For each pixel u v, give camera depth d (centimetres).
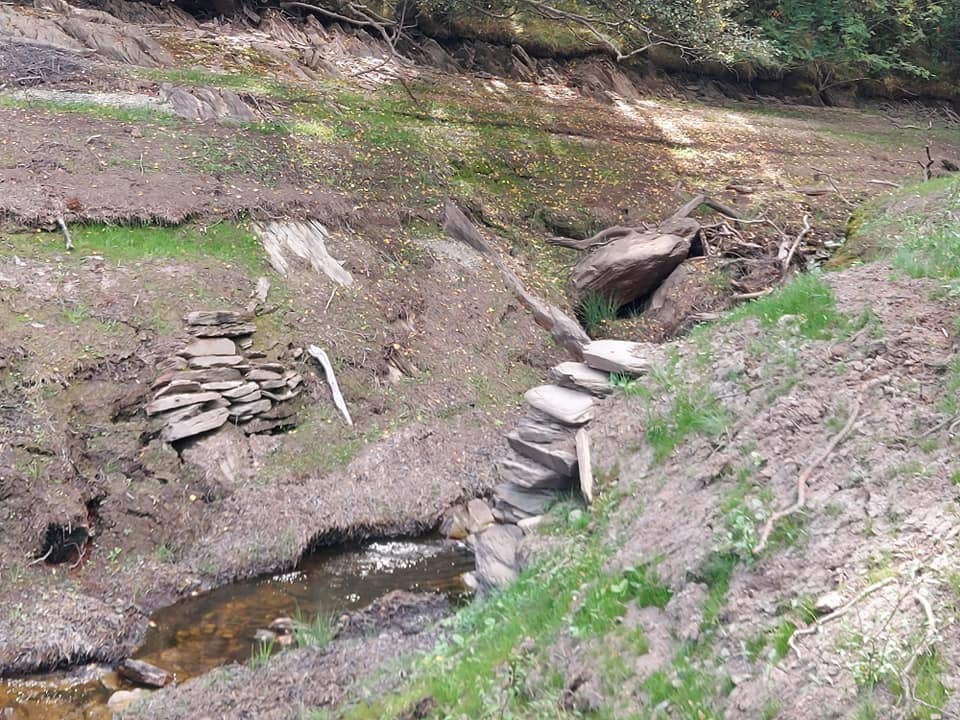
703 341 807
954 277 721
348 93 1781
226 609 787
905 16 2698
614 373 848
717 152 1969
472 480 998
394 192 1430
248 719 600
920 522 477
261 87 1661
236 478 925
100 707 649
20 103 1361
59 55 1556
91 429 894
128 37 1692
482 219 1513
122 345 966
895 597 439
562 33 2316
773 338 732
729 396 705
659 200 1669
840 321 705
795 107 2595
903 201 1366
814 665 429
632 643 513
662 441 717
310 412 1035
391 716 551
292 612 786
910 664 400
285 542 866
